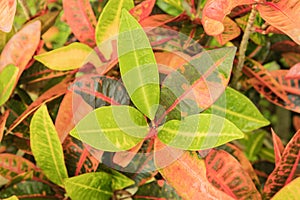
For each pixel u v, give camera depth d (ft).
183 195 2.29
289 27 2.23
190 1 2.83
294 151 2.49
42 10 2.87
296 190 2.37
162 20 2.72
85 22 2.68
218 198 2.26
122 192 2.67
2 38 2.76
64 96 2.57
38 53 2.84
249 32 2.59
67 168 2.60
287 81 2.84
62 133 2.51
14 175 2.68
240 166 2.47
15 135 2.83
